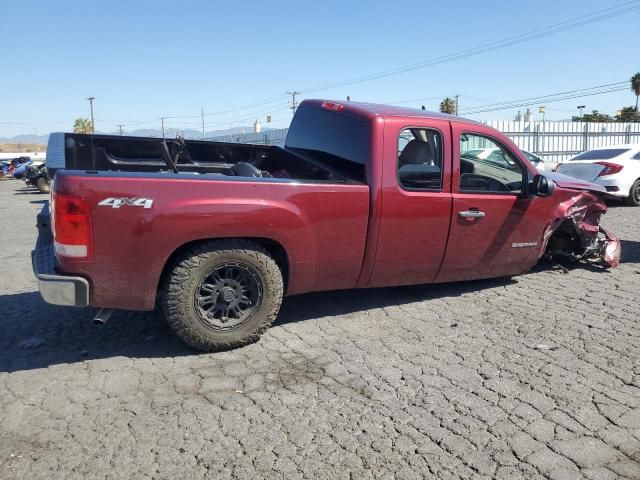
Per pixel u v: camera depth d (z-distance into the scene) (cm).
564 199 580
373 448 282
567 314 488
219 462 270
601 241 652
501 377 362
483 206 497
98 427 301
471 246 502
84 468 265
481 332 445
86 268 353
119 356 396
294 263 416
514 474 261
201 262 378
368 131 443
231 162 600
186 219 366
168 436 293
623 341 423
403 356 397
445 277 509
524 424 304
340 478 258
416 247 467
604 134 3259
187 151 578
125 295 367
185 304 378
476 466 267
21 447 282
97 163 537
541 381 356
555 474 261
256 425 304
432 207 464
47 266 371
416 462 271
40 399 332
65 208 344
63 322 468
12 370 373
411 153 455
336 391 344
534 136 3062
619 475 260
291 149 572
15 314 491
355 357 396
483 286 579
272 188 395
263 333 417
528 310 500
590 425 304
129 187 354
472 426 303
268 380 359
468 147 501
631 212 1140
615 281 596
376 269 456
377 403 329
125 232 355
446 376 364
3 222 1249
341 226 427
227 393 341
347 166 463
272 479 257
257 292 404
